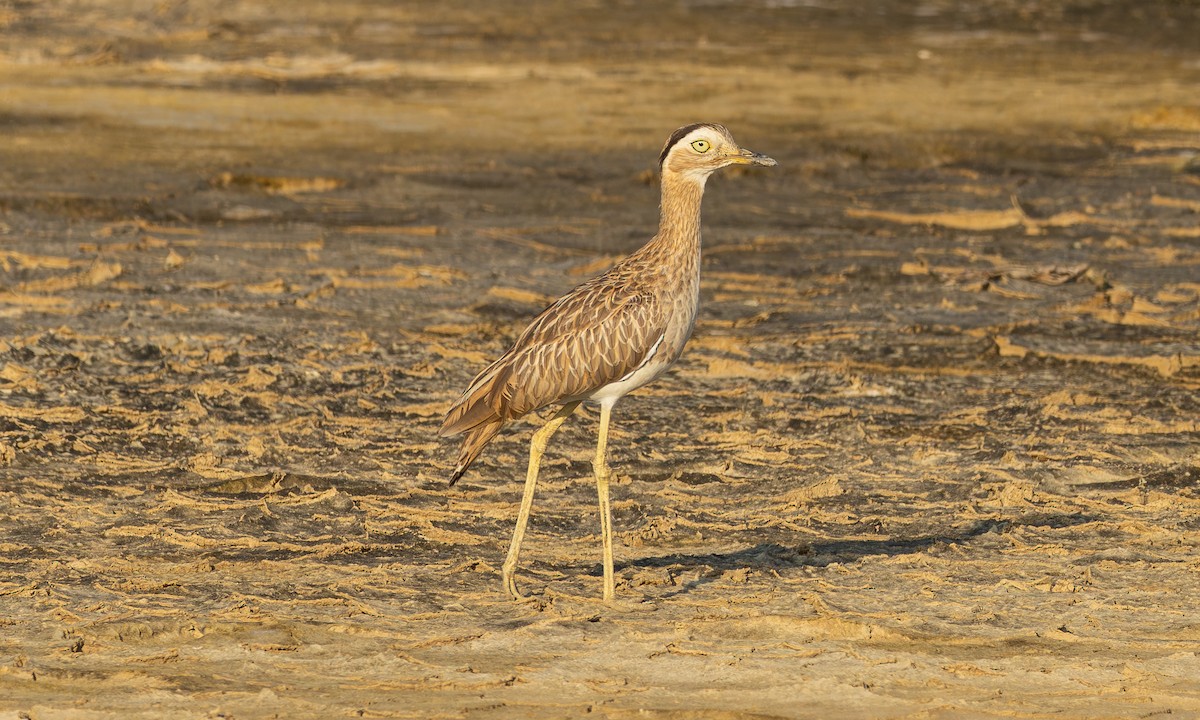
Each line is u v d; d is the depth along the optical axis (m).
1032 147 28.88
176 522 11.08
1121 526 11.17
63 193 22.64
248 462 12.50
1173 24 49.09
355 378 14.82
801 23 48.66
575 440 13.28
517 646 8.67
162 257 19.41
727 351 16.05
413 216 22.44
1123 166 27.22
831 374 15.25
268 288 18.05
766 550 10.72
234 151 26.69
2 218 21.11
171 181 23.98
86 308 16.83
